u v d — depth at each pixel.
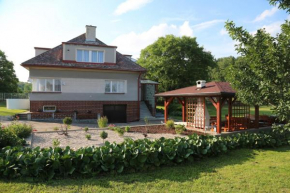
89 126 14.37
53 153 5.52
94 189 4.52
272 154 8.01
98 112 18.67
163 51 35.31
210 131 11.81
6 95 38.00
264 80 4.84
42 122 15.50
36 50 20.28
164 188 4.66
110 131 11.62
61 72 17.52
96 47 18.95
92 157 5.49
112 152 5.81
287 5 4.80
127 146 6.17
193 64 36.12
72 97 17.86
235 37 5.49
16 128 9.21
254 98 5.41
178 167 6.16
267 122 14.74
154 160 5.94
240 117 12.41
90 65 18.50
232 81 5.72
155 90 23.14
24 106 22.77
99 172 5.41
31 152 5.66
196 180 5.16
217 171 5.88
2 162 4.92
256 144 8.93
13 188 4.46
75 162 5.28
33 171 4.97
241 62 5.70
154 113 21.89
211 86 12.25
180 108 26.48
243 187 4.82
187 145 6.82
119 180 5.06
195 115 13.39
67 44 17.91
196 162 6.72
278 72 4.61
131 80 19.94
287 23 5.04
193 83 36.38
